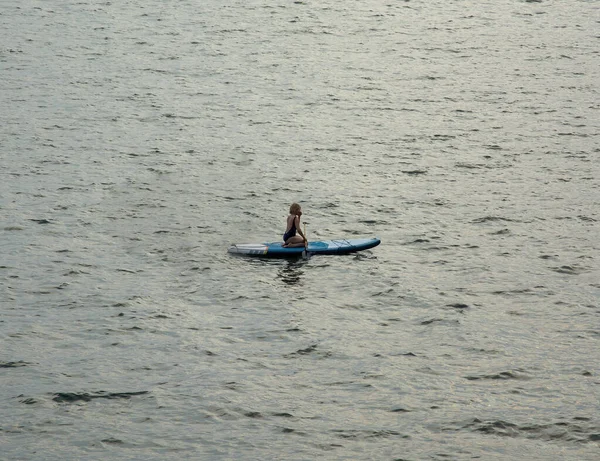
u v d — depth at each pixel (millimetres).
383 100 83250
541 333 42688
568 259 51156
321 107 80812
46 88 83500
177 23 109938
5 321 43219
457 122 77250
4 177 62344
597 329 43000
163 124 74938
